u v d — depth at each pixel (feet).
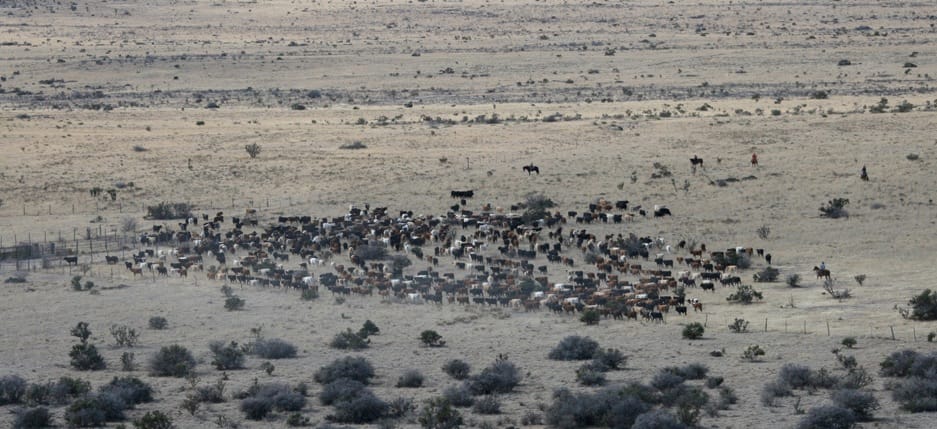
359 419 400.47
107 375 476.13
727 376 455.22
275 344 511.81
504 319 584.81
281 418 406.00
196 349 524.93
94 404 404.36
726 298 623.36
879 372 453.99
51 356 513.86
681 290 625.00
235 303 612.29
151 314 601.62
